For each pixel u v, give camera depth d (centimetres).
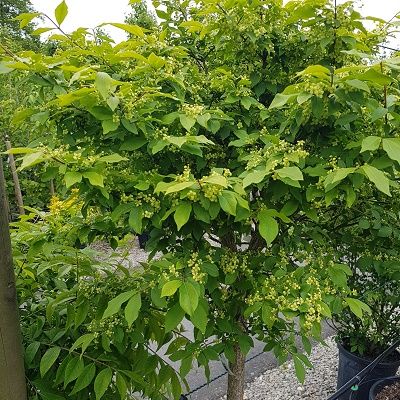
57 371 179
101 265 222
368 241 230
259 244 230
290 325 206
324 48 178
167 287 133
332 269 176
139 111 158
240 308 204
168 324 140
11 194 784
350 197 153
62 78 166
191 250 182
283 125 176
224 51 214
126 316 147
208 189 137
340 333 342
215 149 200
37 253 204
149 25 277
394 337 324
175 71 193
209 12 193
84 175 139
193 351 183
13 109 611
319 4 176
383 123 161
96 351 192
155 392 216
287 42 200
